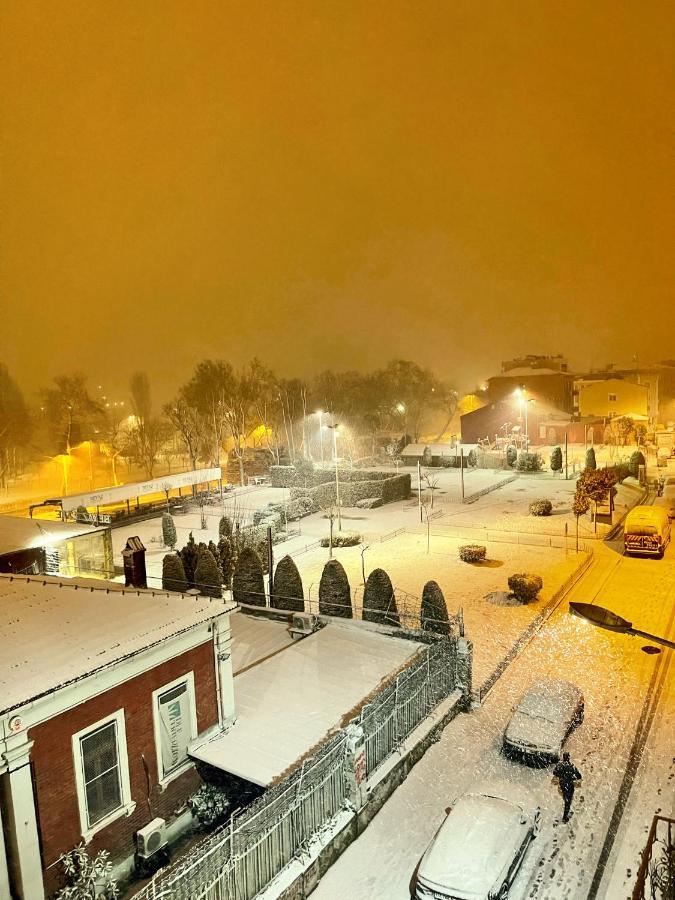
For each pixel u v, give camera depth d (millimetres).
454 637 21406
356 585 35281
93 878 12047
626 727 19688
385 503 58969
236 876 11891
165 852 13898
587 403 92125
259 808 12961
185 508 61156
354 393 122500
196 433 93250
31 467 104062
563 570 36531
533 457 69750
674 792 16422
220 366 88062
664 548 39250
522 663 24531
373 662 19953
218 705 16141
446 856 13000
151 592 17062
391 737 17328
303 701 17625
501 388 102250
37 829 11672
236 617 25312
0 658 12688
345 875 13750
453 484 66500
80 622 14609
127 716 13656
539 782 16984
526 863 14023
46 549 31953
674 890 11875
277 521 49156
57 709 12023
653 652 25016
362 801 15117
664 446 78250
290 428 103812
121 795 13523
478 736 19312
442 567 38219
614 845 14539
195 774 15406
